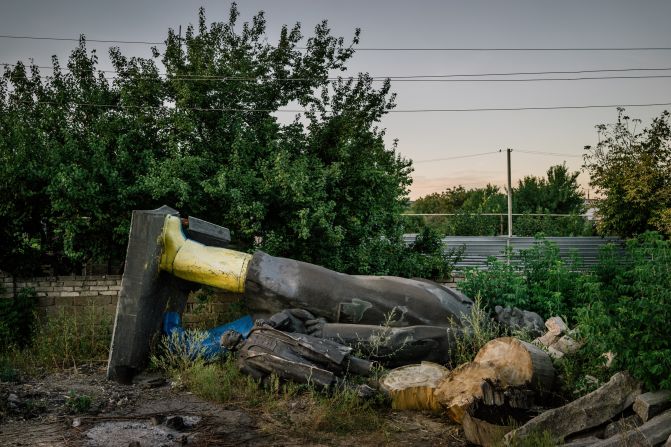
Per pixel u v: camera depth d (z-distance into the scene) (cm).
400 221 1146
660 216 1562
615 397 509
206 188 909
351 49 1116
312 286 800
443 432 564
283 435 558
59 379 748
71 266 1001
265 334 700
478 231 2494
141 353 770
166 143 991
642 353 499
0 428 562
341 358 668
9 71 969
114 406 641
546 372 588
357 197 1040
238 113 1036
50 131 962
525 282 1023
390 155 1138
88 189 874
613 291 598
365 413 609
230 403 652
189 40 1041
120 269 1005
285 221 991
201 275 805
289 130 1077
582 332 638
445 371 665
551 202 3027
